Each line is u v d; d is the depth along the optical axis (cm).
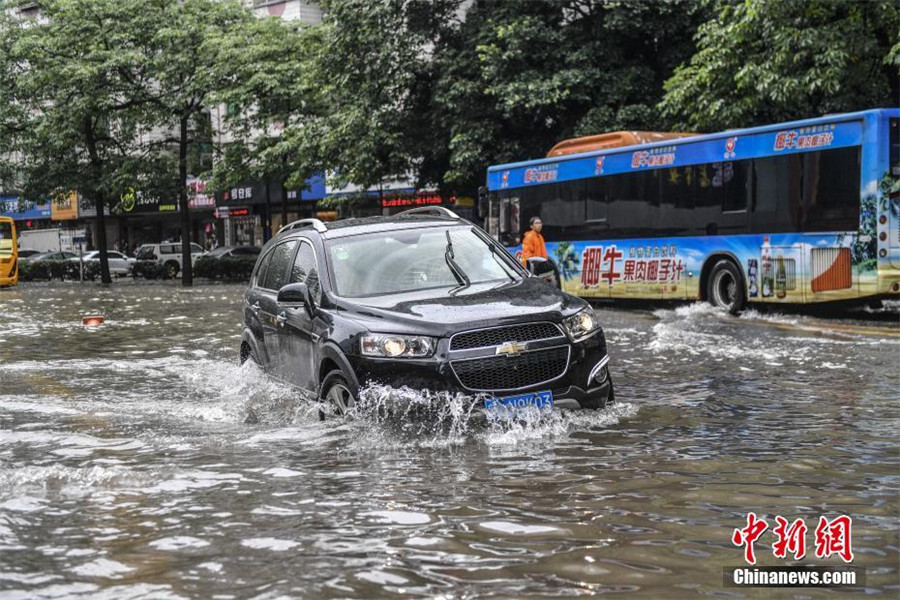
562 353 729
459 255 842
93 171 4353
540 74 2728
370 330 725
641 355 1202
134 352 1391
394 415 706
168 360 1278
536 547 447
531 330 725
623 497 535
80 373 1153
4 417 837
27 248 6253
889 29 2053
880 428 723
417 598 383
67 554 448
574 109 2806
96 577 415
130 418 821
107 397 955
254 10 4697
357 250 841
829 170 1609
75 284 4572
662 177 1925
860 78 2109
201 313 2191
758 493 541
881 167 1543
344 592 390
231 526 489
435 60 2956
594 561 426
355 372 723
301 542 459
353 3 2956
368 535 469
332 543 457
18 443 718
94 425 789
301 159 3406
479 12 2955
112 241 6378
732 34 2098
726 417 776
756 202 1733
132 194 4288
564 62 2738
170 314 2175
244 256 4572
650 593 386
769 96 2084
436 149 2962
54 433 755
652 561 425
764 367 1070
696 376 1014
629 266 2006
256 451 671
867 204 1554
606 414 776
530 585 396
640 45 2850
